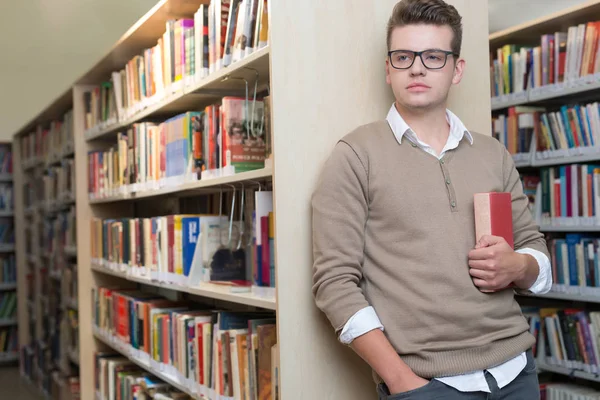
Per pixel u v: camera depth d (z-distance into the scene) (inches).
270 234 73.9
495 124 137.1
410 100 61.3
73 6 247.4
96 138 156.9
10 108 246.5
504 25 156.9
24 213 241.3
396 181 59.1
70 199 169.2
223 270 95.0
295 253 67.1
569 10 118.0
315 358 67.6
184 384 99.1
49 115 195.5
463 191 60.0
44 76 249.1
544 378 132.0
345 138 62.9
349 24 71.0
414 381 55.2
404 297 57.6
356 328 56.4
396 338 57.7
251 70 80.9
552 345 122.5
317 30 69.3
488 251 56.5
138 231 119.8
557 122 123.0
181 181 100.3
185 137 99.0
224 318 87.0
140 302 121.3
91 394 153.2
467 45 77.9
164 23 110.8
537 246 64.2
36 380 207.8
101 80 153.3
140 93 119.8
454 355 56.1
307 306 67.5
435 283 57.1
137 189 120.8
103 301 145.6
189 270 96.2
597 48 114.3
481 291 57.7
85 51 250.4
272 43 67.0
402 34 61.4
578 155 119.3
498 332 57.6
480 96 78.5
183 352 99.6
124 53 129.0
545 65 124.9
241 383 81.1
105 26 249.3
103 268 144.1
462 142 63.4
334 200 59.9
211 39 88.5
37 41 247.1
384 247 59.5
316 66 69.1
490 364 56.0
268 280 73.9
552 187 124.9
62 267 178.1
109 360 141.8
